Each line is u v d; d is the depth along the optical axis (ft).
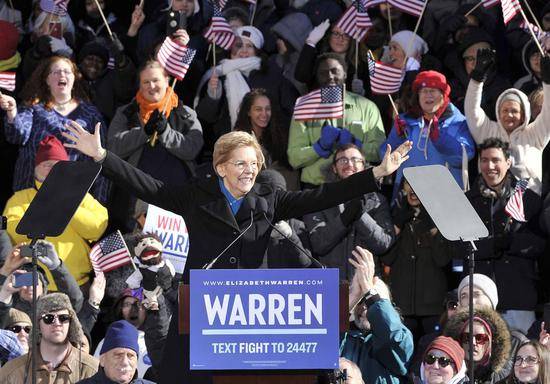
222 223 54.95
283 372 49.26
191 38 114.42
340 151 94.63
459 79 108.99
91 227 95.09
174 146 99.91
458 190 53.93
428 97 98.68
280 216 56.54
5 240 90.84
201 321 48.42
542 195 98.68
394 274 91.45
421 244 90.94
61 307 73.20
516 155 97.25
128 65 106.42
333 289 48.57
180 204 56.29
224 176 55.36
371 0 111.24
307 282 48.57
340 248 91.45
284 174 101.65
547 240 94.22
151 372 78.59
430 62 108.88
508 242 90.68
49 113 101.81
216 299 48.44
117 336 70.49
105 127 104.53
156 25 114.42
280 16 118.83
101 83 108.88
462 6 113.50
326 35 112.16
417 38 110.52
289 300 48.55
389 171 55.52
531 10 116.26
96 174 54.44
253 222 55.42
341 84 103.35
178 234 90.53
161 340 78.84
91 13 118.93
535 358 70.18
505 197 92.07
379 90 101.40
